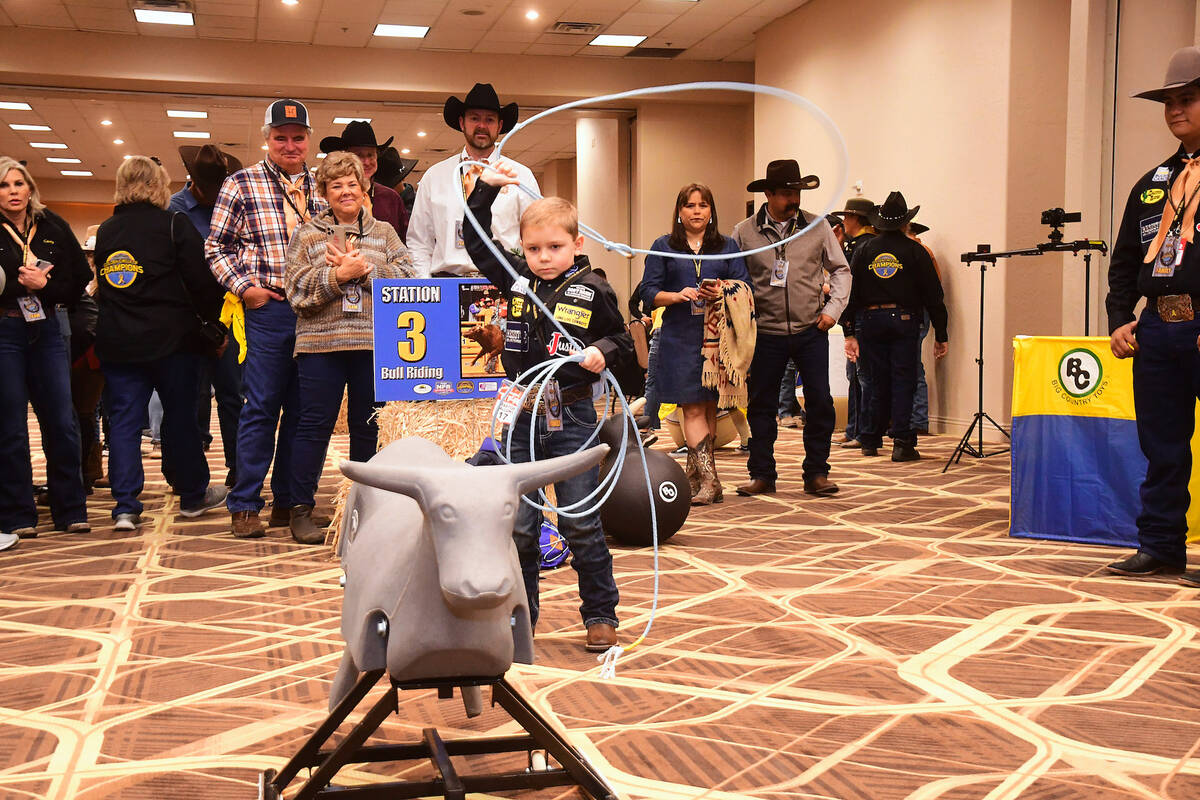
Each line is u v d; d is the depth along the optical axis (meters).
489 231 2.84
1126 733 2.22
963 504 5.36
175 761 2.06
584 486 2.83
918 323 7.10
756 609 3.29
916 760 2.07
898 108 9.77
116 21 11.98
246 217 4.54
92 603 3.39
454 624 1.53
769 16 12.15
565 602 3.44
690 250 5.29
